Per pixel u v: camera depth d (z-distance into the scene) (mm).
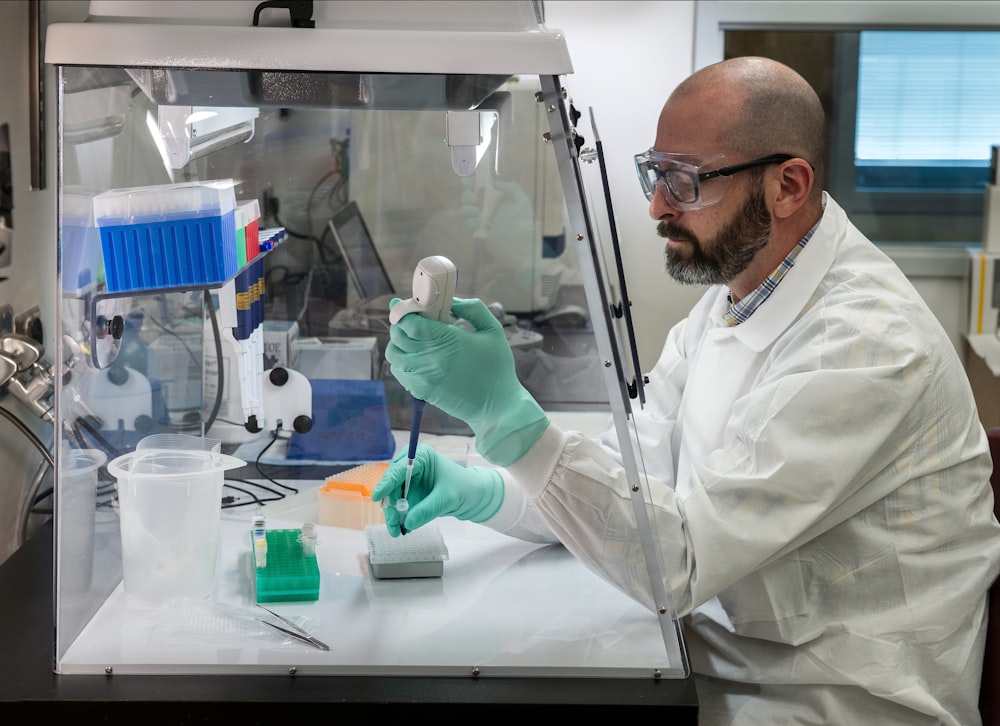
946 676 1519
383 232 1787
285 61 1202
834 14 2811
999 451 1695
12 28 1782
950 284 2939
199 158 1468
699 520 1403
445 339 1348
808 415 1419
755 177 1574
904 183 2969
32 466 1910
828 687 1507
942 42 2857
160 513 1350
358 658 1261
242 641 1294
